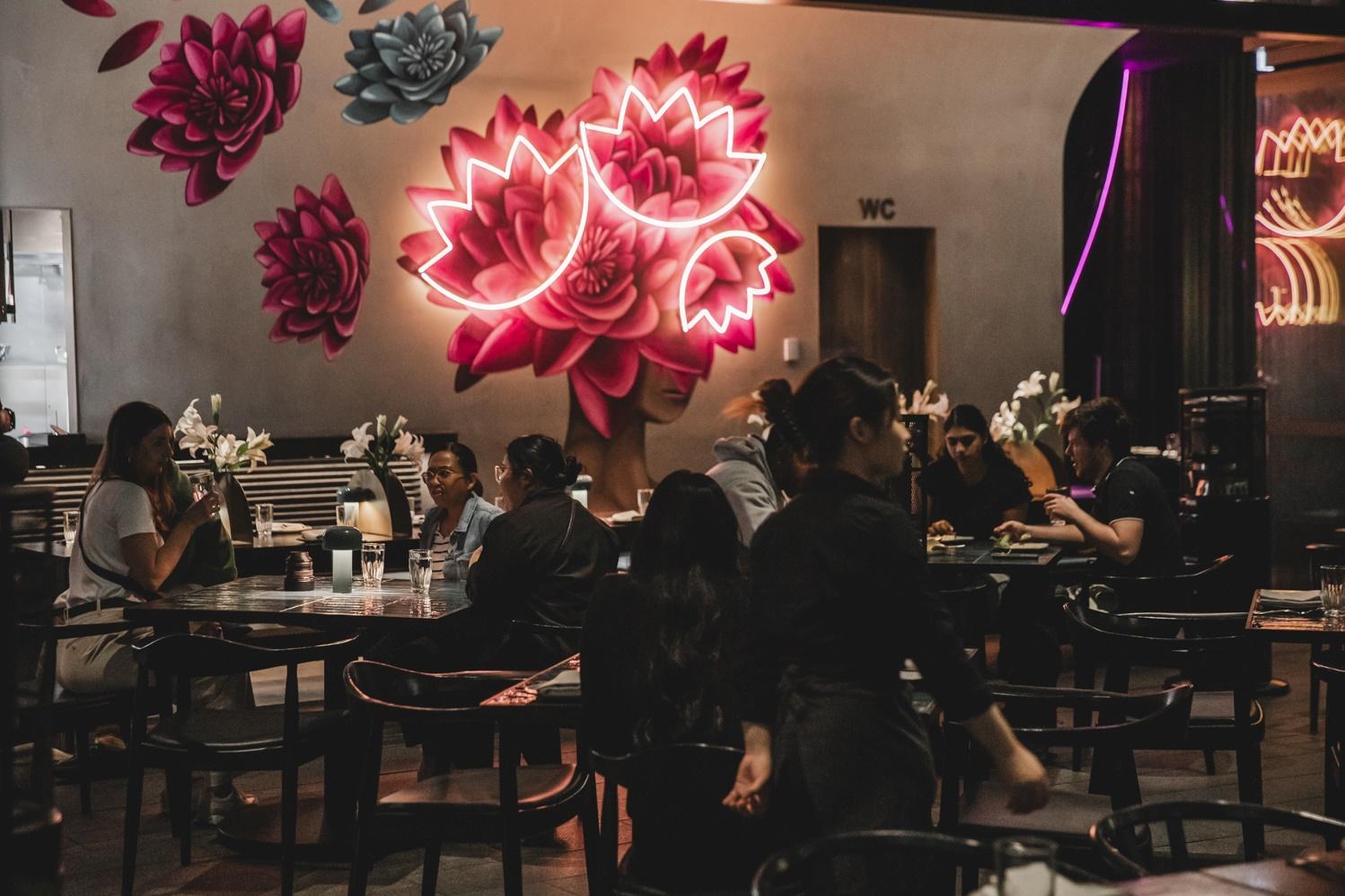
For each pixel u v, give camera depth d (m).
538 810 3.56
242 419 8.19
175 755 4.21
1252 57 9.95
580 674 3.32
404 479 8.09
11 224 7.77
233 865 4.62
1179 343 10.09
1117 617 4.75
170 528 5.50
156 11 7.91
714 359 9.15
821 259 9.71
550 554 4.90
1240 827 4.94
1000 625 6.18
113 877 4.50
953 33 9.54
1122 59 10.08
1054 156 9.95
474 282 8.58
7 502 2.41
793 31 9.16
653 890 2.91
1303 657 8.20
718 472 4.77
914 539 2.67
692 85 8.95
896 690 2.70
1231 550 7.17
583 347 8.83
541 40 8.58
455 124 8.46
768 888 2.06
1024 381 9.98
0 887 2.36
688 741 3.12
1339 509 10.38
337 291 8.33
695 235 9.03
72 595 5.25
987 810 3.41
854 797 2.62
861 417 2.72
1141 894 2.10
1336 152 10.19
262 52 8.10
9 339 8.02
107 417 7.97
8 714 2.38
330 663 5.01
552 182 8.67
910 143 9.60
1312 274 10.43
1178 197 10.06
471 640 5.10
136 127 7.94
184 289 8.07
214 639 4.12
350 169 8.30
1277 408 10.59
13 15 7.71
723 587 3.19
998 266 9.88
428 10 8.34
